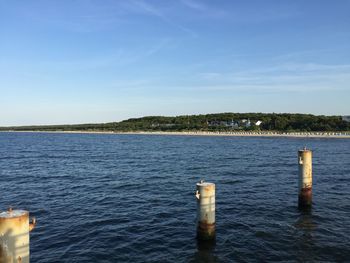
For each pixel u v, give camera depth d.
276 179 29.62
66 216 18.56
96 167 40.84
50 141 115.75
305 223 16.72
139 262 12.48
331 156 48.78
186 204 21.00
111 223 17.14
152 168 39.41
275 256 12.86
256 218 17.64
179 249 13.57
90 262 12.55
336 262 12.33
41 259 12.82
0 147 82.31
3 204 21.72
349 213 18.45
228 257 12.79
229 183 27.92
